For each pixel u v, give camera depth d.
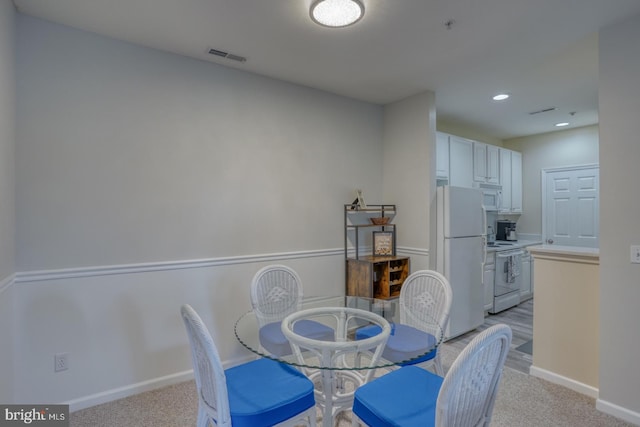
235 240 2.90
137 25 2.23
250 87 2.98
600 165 2.25
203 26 2.24
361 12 2.04
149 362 2.51
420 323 2.16
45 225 2.16
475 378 1.20
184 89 2.66
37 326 2.13
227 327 2.85
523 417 2.18
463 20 2.18
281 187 3.16
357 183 3.71
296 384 1.66
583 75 3.11
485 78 3.17
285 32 2.32
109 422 2.12
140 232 2.48
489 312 4.49
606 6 2.02
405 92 3.52
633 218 2.11
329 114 3.50
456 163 4.35
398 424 1.34
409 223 3.67
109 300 2.37
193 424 2.11
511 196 5.39
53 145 2.19
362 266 3.43
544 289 2.72
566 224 5.18
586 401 2.37
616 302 2.18
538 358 2.75
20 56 2.09
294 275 2.70
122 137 2.41
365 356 2.34
